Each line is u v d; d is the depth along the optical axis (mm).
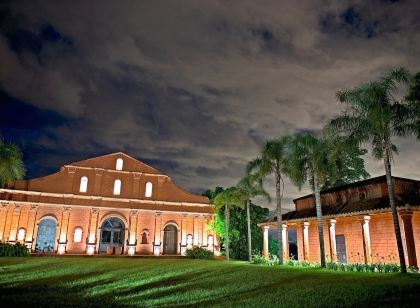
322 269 21938
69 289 15594
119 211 43344
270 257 35906
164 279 18250
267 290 13984
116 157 45688
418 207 21641
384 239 25891
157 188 46438
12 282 17062
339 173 24953
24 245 34281
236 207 50844
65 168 42906
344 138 20719
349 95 20281
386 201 25141
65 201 41188
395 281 14234
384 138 19469
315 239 32781
